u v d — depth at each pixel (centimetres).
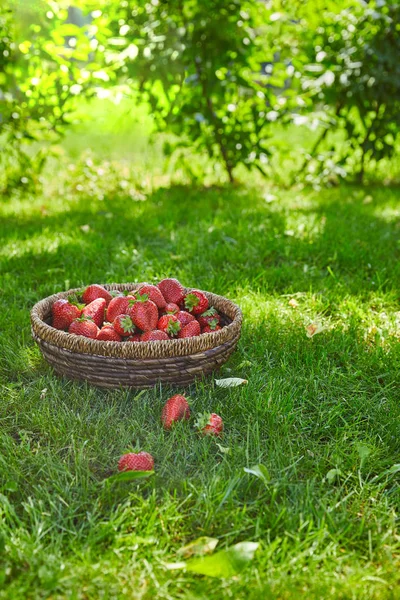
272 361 138
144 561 93
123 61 240
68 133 361
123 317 126
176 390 126
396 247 198
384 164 321
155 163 312
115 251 191
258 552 94
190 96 262
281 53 274
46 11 232
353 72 263
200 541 95
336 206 237
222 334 121
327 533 97
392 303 162
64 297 137
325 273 180
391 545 98
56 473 107
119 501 102
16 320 149
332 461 111
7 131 246
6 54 234
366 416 124
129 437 114
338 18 269
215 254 187
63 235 202
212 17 244
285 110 269
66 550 95
